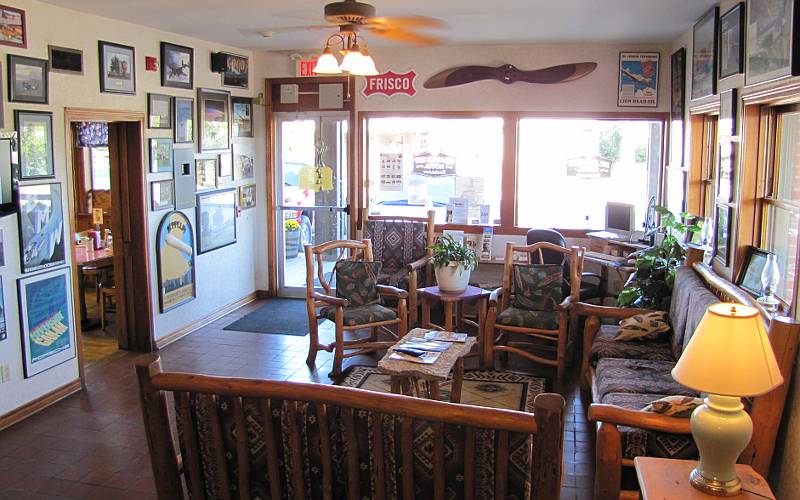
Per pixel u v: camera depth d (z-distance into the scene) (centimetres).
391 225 682
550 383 512
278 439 267
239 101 709
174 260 614
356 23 385
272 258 768
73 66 484
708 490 243
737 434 237
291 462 266
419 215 736
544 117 677
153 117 575
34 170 449
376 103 713
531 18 519
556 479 237
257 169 755
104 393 491
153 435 284
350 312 543
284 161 758
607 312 475
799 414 275
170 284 609
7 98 427
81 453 400
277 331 647
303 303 755
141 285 578
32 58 446
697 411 246
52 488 361
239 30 581
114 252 579
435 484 250
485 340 538
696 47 525
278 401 264
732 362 231
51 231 466
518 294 558
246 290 752
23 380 448
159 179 588
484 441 244
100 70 511
